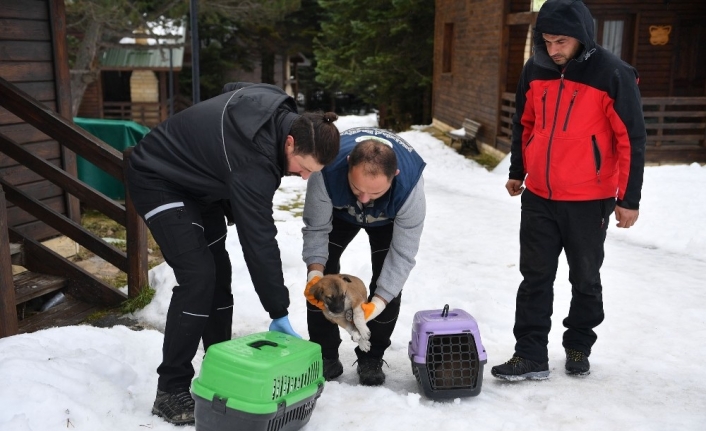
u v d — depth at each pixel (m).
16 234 4.81
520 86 3.54
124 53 23.70
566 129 3.26
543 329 3.50
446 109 18.44
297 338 2.76
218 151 2.72
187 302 2.87
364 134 3.11
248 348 2.60
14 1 5.60
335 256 3.38
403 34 22.05
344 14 23.23
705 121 13.05
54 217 4.77
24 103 4.62
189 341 2.90
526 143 3.61
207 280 2.90
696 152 11.95
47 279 4.72
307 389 2.63
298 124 2.65
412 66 22.12
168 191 2.85
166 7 18.42
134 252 4.64
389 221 3.20
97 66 18.70
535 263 3.46
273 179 2.71
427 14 21.34
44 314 4.58
